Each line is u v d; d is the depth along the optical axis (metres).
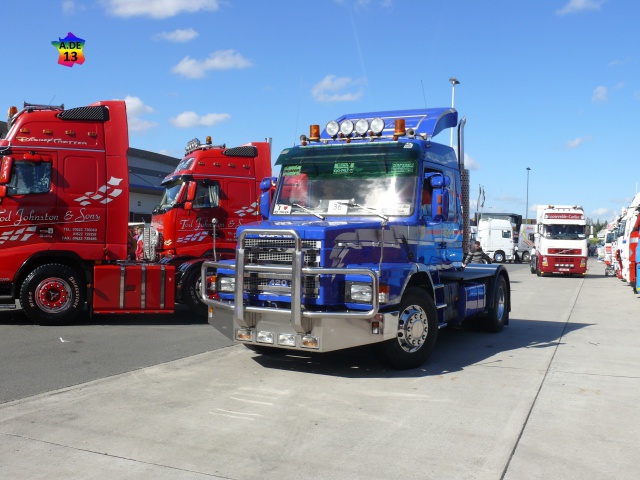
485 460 4.82
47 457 4.77
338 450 5.01
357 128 8.77
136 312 11.12
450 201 9.49
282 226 7.37
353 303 7.12
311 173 8.80
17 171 10.52
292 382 7.23
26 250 10.56
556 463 4.79
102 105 11.12
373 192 8.46
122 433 5.34
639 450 5.09
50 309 10.84
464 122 10.59
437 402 6.43
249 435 5.34
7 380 7.11
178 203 12.34
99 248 10.97
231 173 12.91
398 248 7.96
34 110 10.88
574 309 15.42
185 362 8.24
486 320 11.12
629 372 7.90
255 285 7.50
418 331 8.01
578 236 30.67
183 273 11.84
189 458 4.79
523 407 6.26
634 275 18.23
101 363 8.07
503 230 50.56
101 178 10.98
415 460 4.81
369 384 7.18
